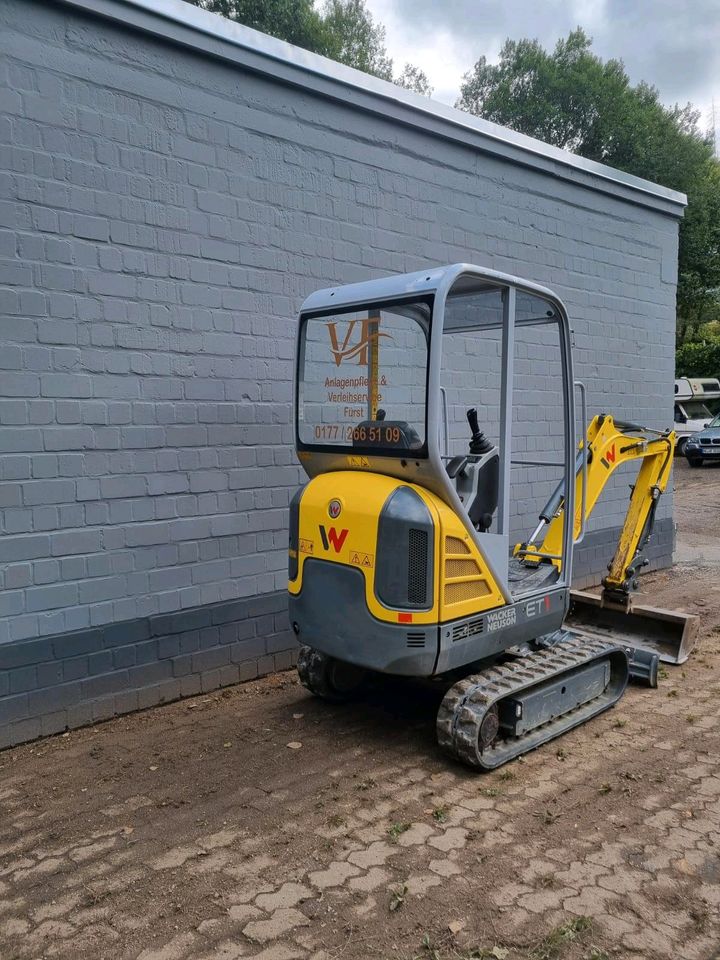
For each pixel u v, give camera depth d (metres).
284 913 2.86
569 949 2.65
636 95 29.69
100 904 2.93
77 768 4.05
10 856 3.25
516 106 29.72
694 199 26.94
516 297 4.29
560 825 3.47
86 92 4.39
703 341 30.59
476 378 6.67
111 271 4.54
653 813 3.58
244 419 5.23
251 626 5.35
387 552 3.79
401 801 3.70
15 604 4.25
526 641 4.54
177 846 3.31
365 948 2.66
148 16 4.57
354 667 4.91
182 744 4.34
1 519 4.18
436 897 2.94
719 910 2.86
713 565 9.29
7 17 4.10
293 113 5.35
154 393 4.77
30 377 4.25
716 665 5.71
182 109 4.80
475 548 4.00
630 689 5.24
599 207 7.89
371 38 31.36
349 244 5.74
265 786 3.85
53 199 4.29
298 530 4.24
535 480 7.44
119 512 4.65
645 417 8.73
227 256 5.06
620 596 5.84
